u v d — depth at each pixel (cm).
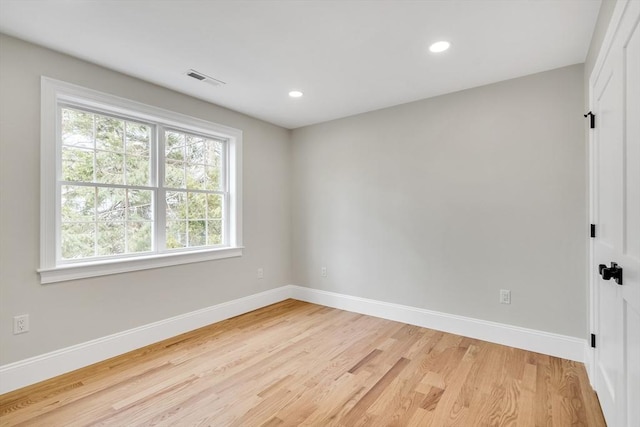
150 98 280
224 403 192
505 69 254
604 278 147
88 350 239
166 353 260
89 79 243
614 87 149
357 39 212
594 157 201
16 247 209
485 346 272
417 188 324
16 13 183
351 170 374
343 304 380
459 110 298
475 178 289
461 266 297
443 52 229
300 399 197
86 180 252
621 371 144
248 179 374
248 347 272
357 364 241
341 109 352
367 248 360
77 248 246
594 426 170
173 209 312
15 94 209
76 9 180
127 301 264
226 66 251
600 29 179
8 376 203
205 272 326
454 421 176
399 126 336
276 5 178
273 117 381
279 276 414
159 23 194
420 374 226
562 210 250
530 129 263
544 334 257
